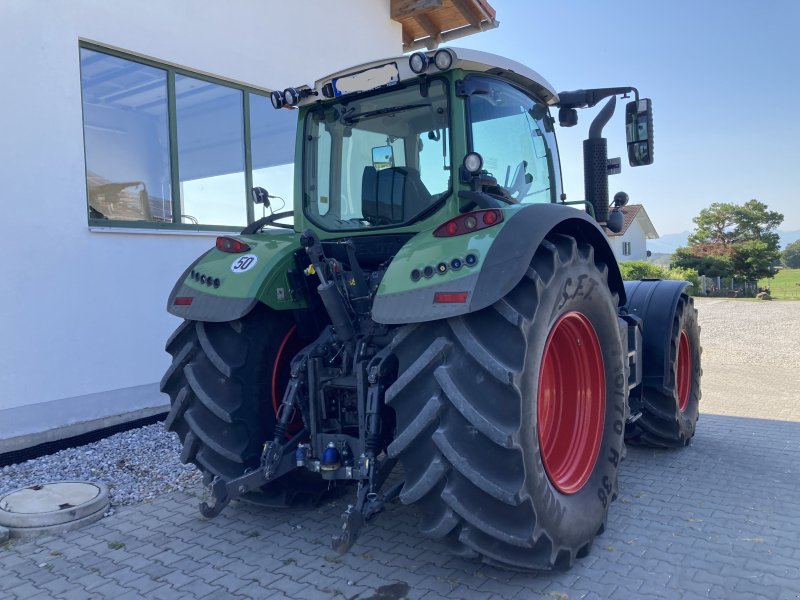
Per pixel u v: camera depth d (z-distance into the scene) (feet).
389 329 10.57
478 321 8.80
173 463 15.31
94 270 17.24
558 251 9.48
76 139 16.69
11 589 9.58
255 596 9.18
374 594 9.12
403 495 8.79
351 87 11.50
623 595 8.92
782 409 21.98
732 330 53.36
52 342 16.31
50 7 16.14
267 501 12.00
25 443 15.69
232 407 11.25
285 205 23.67
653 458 15.38
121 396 17.87
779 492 12.99
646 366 14.62
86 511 12.03
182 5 19.56
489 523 8.50
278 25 22.77
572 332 10.65
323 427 10.87
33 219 15.90
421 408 8.73
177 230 19.48
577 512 9.70
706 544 10.55
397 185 11.30
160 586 9.55
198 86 20.43
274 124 23.20
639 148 12.89
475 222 9.13
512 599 8.87
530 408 8.56
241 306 10.87
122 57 18.22
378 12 27.30
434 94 10.87
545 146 13.00
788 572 9.54
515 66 11.35
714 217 155.74
